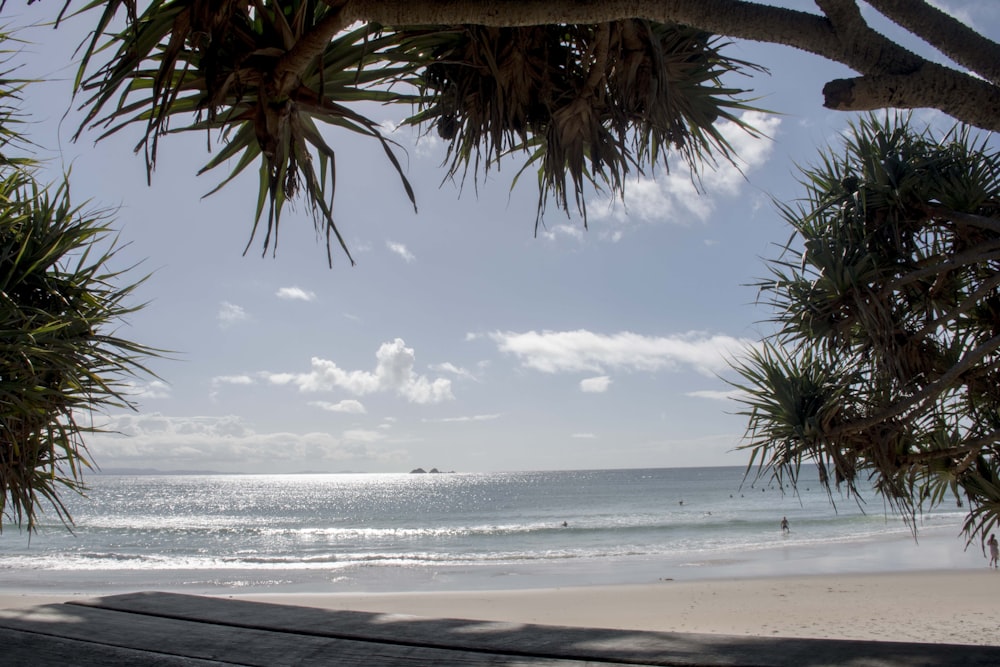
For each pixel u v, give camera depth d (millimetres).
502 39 2791
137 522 53938
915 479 4422
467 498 92062
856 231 4340
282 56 2037
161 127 2107
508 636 1440
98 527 47781
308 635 1512
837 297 4234
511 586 21734
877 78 1760
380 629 1528
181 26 1888
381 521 54812
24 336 3254
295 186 2289
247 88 2162
